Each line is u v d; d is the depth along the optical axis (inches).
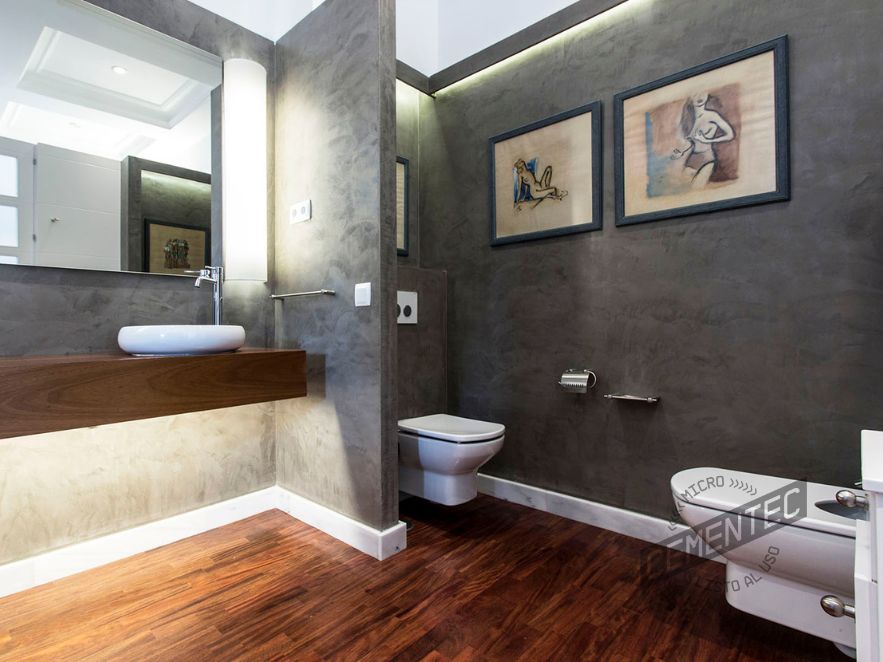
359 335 77.3
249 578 68.6
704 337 74.8
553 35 91.0
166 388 63.3
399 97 108.4
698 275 75.2
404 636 55.7
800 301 66.5
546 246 93.7
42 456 67.9
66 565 68.9
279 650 53.4
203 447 84.9
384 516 75.0
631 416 82.8
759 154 69.0
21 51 68.3
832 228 64.0
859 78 61.9
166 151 81.2
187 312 84.0
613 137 84.1
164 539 79.0
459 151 107.8
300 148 88.7
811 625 51.1
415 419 97.9
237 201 85.0
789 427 67.6
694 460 76.0
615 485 85.0
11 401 51.5
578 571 70.6
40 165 69.6
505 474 101.1
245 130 85.6
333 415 82.6
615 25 83.8
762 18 68.9
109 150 75.7
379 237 73.8
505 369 100.3
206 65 85.3
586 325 88.2
